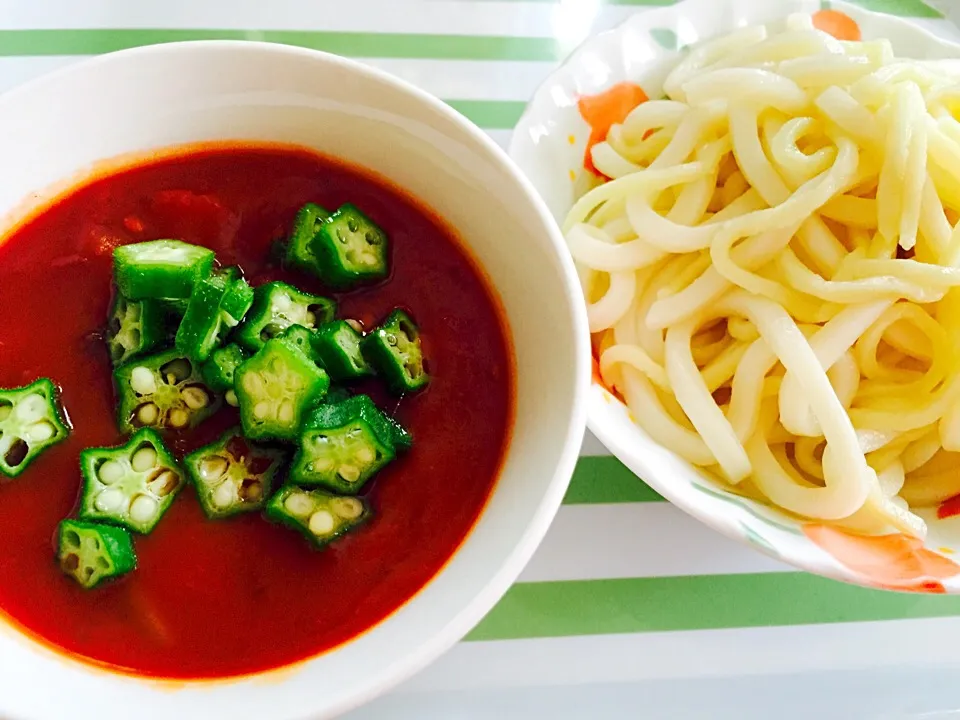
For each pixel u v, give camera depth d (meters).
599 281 0.23
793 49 0.23
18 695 0.14
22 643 0.15
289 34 0.24
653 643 0.19
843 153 0.21
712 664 0.19
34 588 0.15
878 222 0.20
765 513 0.19
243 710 0.14
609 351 0.21
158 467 0.17
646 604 0.19
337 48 0.24
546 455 0.15
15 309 0.17
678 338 0.21
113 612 0.15
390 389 0.18
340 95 0.17
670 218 0.22
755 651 0.19
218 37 0.24
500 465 0.17
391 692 0.18
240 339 0.18
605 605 0.19
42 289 0.17
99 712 0.14
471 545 0.16
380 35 0.25
